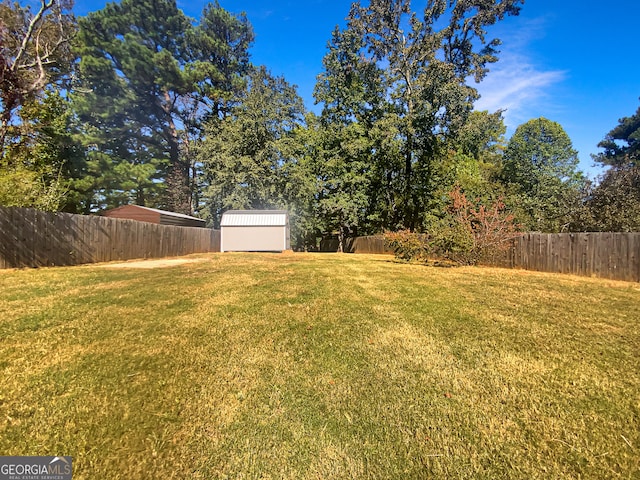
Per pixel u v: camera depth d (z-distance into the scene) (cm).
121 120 2289
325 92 2444
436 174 2180
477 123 1853
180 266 934
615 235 757
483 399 231
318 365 280
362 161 2439
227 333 351
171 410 216
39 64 1282
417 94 1859
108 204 2178
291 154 2428
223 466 172
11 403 217
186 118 2798
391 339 338
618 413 214
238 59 3019
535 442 190
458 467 173
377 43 1980
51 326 362
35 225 840
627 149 3130
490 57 1836
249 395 235
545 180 2169
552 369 273
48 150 1582
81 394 230
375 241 2034
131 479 163
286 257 1432
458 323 390
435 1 1830
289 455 180
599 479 164
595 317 416
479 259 1034
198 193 2944
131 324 373
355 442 190
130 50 2109
